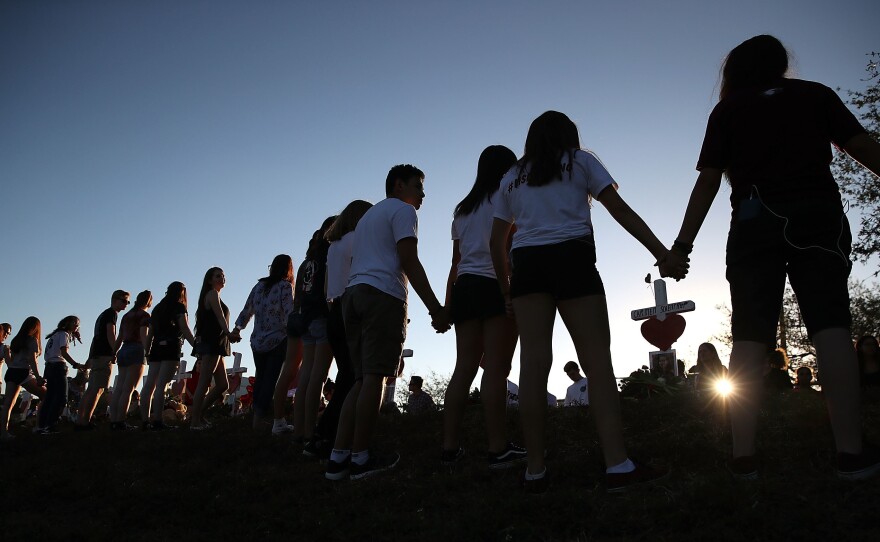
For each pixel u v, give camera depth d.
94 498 4.96
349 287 5.04
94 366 10.04
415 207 5.48
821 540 2.94
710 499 3.29
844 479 3.43
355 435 4.82
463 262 4.96
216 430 8.28
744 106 3.81
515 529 3.41
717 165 3.85
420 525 3.70
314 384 6.44
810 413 5.16
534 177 4.03
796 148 3.64
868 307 27.31
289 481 4.95
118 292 10.29
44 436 8.80
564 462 4.57
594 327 3.81
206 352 9.05
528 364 3.92
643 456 4.70
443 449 5.03
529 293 3.95
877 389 6.22
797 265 3.61
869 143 3.61
